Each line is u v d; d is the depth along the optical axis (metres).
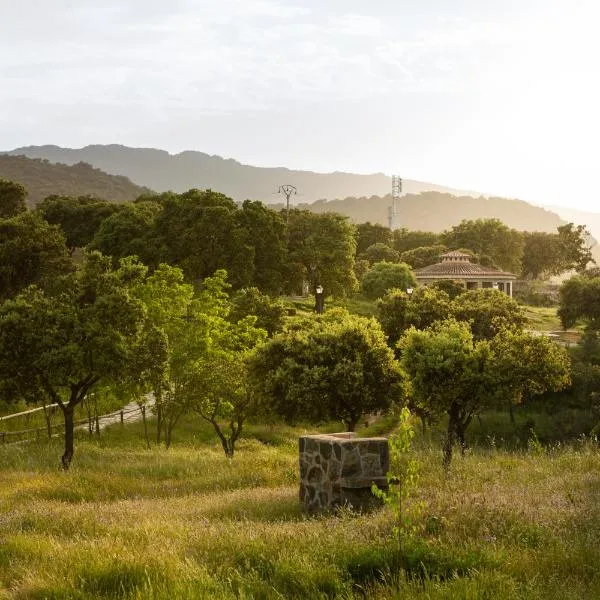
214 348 36.38
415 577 7.61
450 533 9.05
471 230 171.38
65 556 9.40
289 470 21.11
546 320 107.12
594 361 60.69
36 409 40.38
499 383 25.25
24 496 17.16
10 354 24.53
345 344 31.78
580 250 183.88
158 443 36.78
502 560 7.78
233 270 82.25
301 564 7.97
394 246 177.00
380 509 12.49
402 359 26.09
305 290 122.31
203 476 21.56
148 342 27.05
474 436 48.16
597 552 7.86
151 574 8.18
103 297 25.08
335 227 95.69
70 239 118.06
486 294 56.03
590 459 18.20
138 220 94.69
